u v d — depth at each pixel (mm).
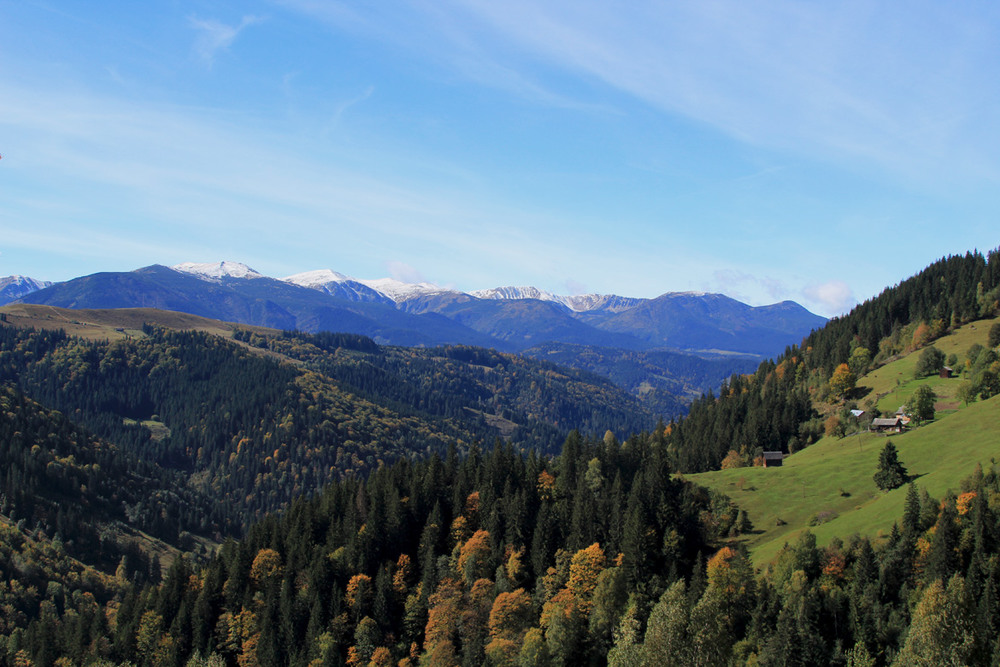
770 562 134875
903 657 102750
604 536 158500
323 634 153750
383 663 147375
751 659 114000
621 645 120750
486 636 146250
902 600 117062
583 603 141625
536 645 133750
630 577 142750
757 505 168875
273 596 166375
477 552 163250
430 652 146375
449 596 154750
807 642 113000
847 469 175875
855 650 109500
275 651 155125
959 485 138500
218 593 174625
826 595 120375
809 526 152125
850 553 128375
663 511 158125
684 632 112938
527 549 166750
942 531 118562
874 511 145875
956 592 106250
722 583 127750
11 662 166000
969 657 101750
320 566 165750
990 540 117062
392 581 164750
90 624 176000
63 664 161750
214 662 152500
